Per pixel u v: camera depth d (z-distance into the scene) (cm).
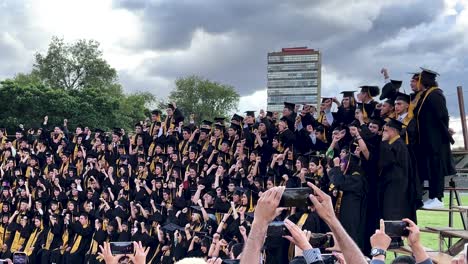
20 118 3838
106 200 1698
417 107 930
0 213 1891
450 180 1042
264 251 1023
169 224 1449
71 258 1645
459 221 1427
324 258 439
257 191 1266
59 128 2056
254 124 1479
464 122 1127
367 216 952
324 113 1235
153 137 1794
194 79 4947
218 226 1290
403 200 873
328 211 312
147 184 1684
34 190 1892
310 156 1180
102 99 4059
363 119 1053
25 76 4850
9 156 2053
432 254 716
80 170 1894
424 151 916
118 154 1842
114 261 406
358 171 949
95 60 4912
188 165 1584
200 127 1694
